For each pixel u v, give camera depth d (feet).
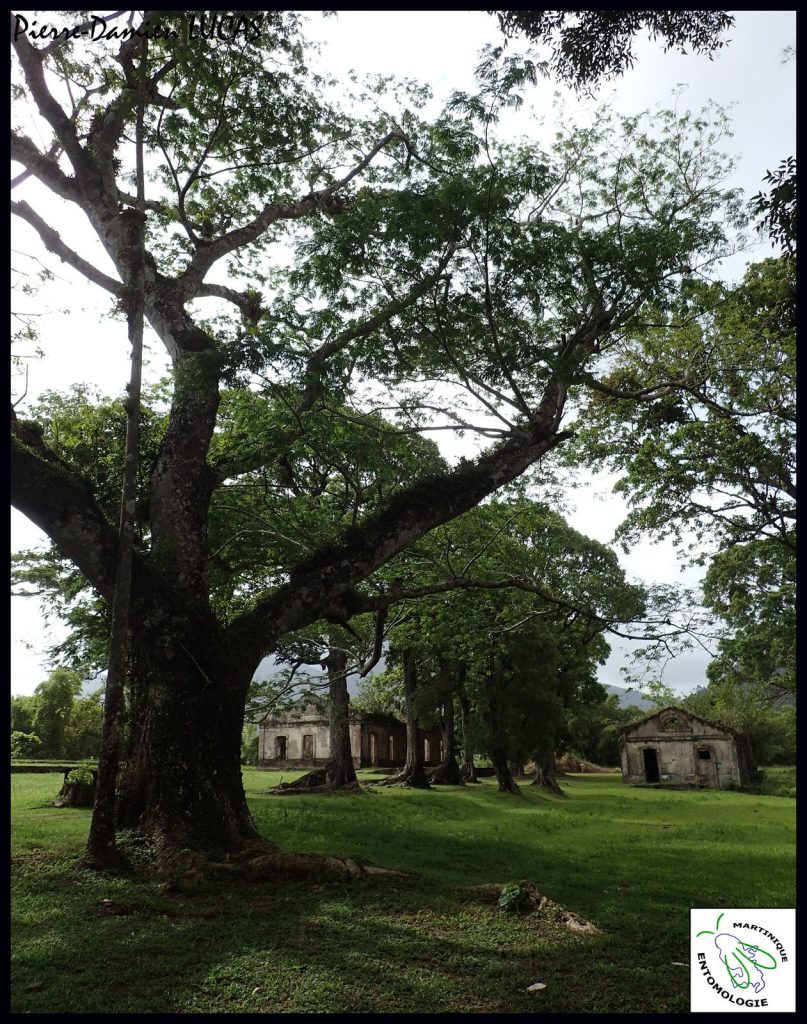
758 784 137.69
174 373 38.50
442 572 51.24
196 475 37.93
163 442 38.70
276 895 26.05
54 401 51.93
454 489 39.55
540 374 36.86
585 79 33.32
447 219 34.47
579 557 90.12
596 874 35.86
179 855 29.04
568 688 116.98
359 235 36.47
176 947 20.10
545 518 63.62
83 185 40.65
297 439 42.11
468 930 22.57
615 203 46.09
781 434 53.47
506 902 25.31
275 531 46.37
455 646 79.77
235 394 49.06
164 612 33.37
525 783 133.39
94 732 141.18
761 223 33.50
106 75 37.55
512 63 33.24
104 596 33.47
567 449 62.44
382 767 161.68
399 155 47.39
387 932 21.85
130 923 22.27
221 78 41.16
